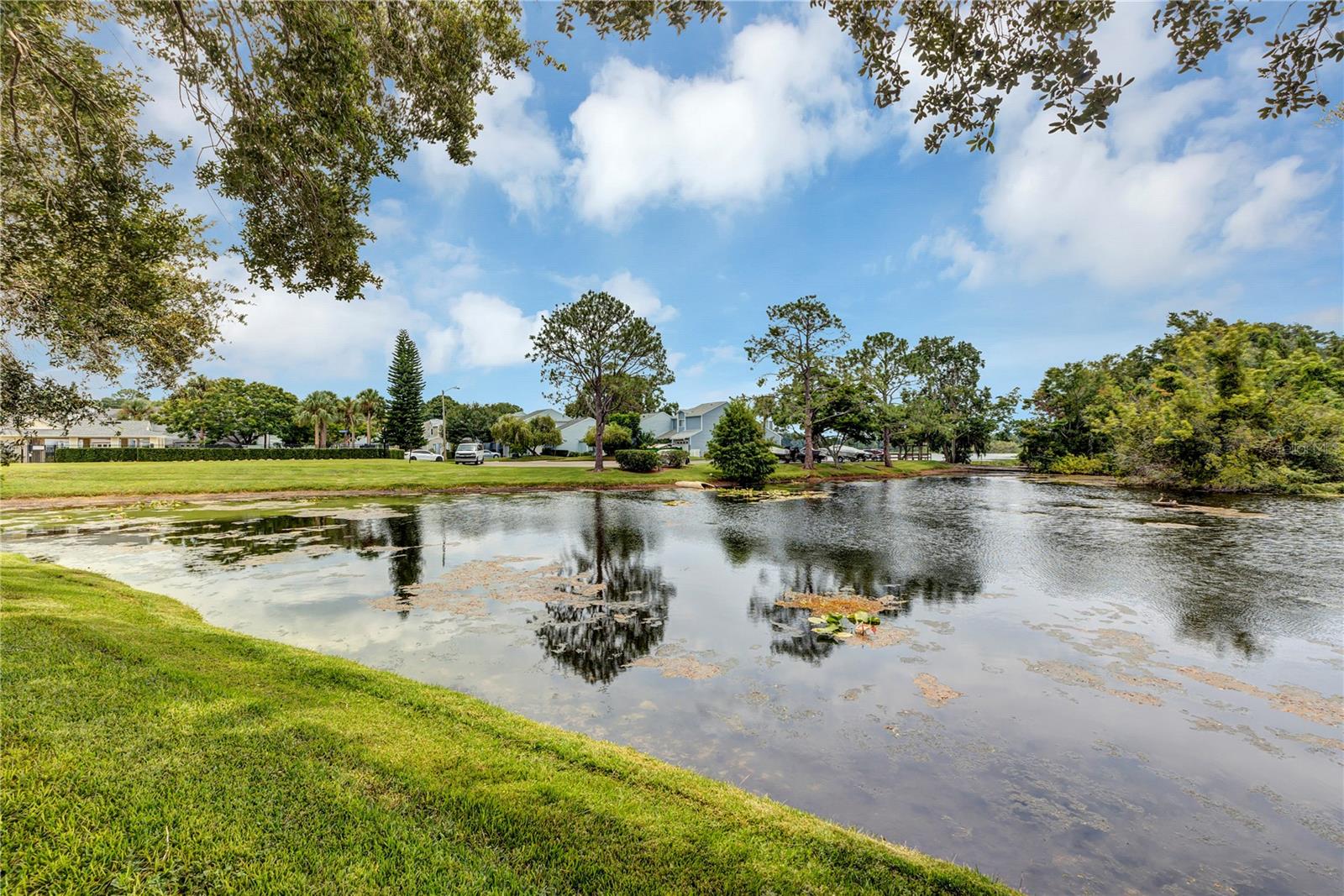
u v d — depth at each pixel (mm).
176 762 3041
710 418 54562
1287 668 5605
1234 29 2838
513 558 10648
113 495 19453
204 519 15344
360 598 7906
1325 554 11148
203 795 2756
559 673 5387
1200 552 11422
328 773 3047
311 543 11914
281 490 21547
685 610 7465
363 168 6184
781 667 5566
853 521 15898
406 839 2553
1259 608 7566
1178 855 3031
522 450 51000
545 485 25812
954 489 27188
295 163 5566
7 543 11734
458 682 5133
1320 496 22562
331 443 67875
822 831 2918
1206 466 25641
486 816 2762
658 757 3887
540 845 2576
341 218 6520
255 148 5355
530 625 6812
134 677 4148
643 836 2705
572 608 7512
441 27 5250
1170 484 27375
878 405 41000
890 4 3375
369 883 2273
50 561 10000
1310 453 23922
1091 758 3980
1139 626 6863
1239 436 24547
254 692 4109
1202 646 6195
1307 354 32344
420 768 3193
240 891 2191
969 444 49812
